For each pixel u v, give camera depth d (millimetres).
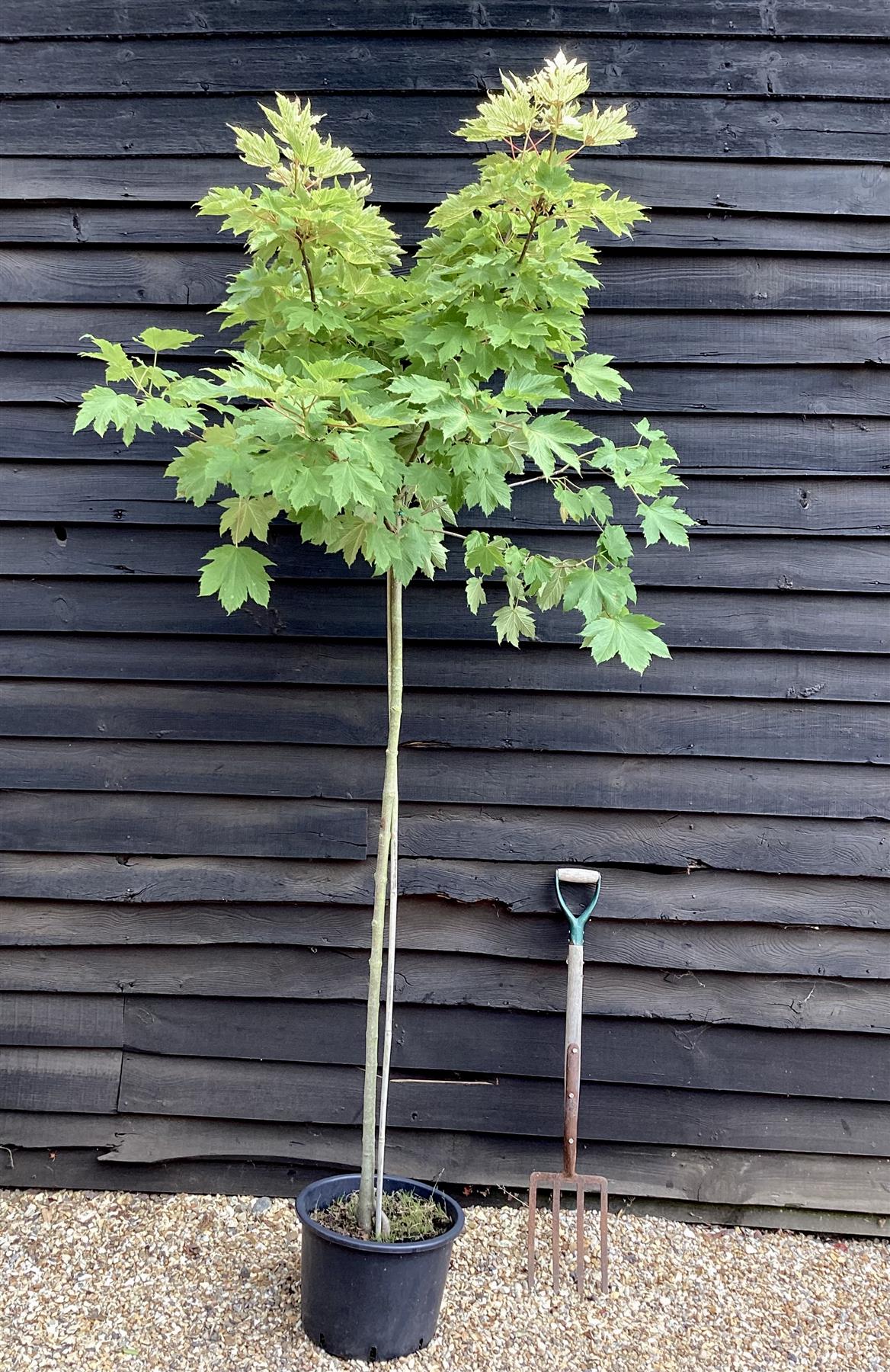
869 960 2297
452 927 2332
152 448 2344
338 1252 1750
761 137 2277
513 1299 1994
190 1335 1854
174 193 2326
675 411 2303
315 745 2334
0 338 2340
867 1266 2172
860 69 2270
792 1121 2301
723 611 2309
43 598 2348
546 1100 2307
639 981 2316
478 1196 2307
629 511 2311
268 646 2328
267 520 1824
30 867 2355
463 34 2287
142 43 2332
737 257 2299
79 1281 2008
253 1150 2326
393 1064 2322
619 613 1697
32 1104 2348
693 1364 1857
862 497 2297
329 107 2299
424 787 2318
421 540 1752
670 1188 2291
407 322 1755
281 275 1731
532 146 1805
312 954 2348
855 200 2279
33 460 2346
